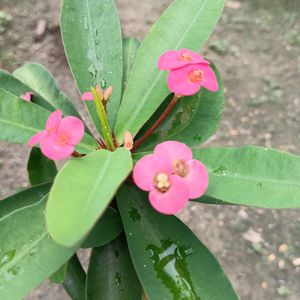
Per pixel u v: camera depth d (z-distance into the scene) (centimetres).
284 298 34
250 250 36
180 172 13
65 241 10
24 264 13
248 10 46
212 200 16
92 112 17
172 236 15
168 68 15
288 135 40
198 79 15
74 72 17
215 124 17
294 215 37
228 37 44
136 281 17
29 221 14
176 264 15
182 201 12
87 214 11
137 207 16
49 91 20
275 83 42
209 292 15
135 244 15
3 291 13
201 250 15
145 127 17
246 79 42
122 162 13
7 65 42
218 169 14
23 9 45
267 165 14
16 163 39
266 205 13
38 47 43
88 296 16
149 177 13
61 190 12
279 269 35
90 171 13
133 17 45
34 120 16
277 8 46
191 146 17
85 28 18
